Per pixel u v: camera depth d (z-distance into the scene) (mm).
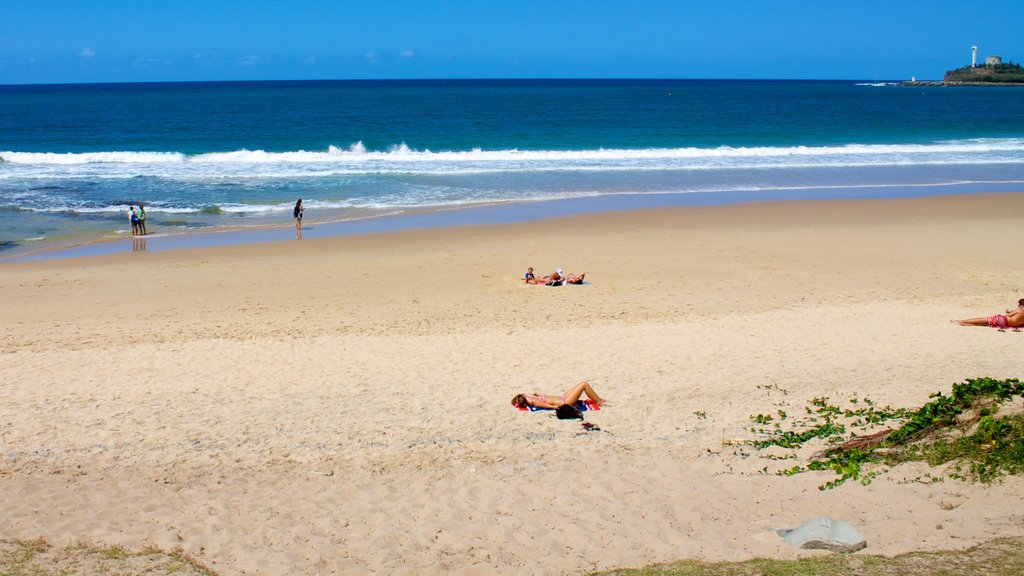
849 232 27359
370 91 180750
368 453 9961
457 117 87812
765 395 11844
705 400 11727
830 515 7762
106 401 12000
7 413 11445
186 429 10820
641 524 7832
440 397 12125
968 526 7078
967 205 32250
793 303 18297
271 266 23000
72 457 9875
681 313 17500
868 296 18906
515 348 14789
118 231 28594
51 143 59781
